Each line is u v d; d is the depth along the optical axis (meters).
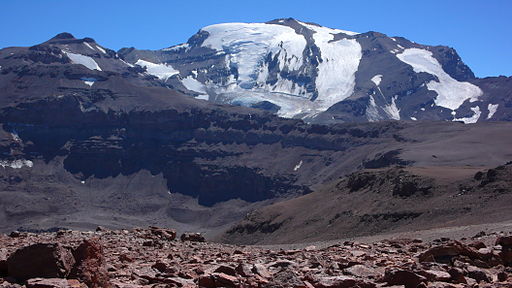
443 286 16.95
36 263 16.17
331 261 23.28
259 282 17.03
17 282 16.05
